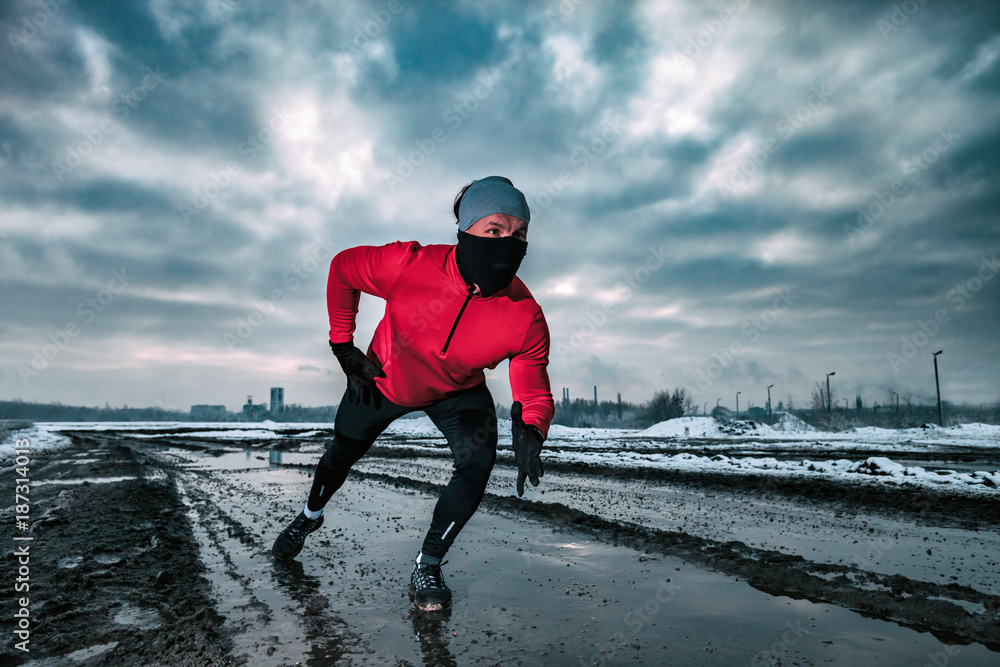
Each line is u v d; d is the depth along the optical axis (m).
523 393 2.75
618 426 75.56
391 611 2.55
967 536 4.15
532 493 6.58
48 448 15.62
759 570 3.07
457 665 1.96
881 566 3.28
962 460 13.27
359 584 2.99
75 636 2.26
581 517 4.80
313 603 2.67
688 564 3.34
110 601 2.71
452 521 2.69
